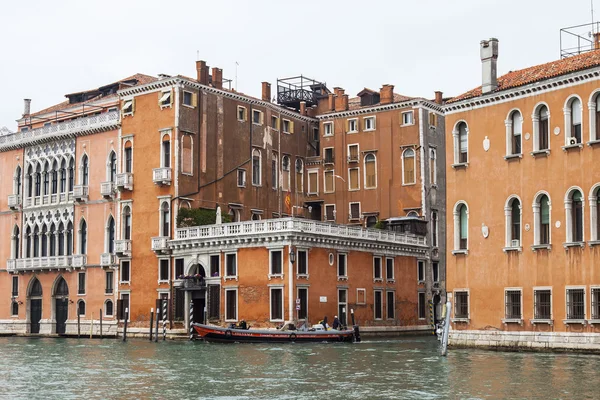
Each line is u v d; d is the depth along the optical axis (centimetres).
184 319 5191
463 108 3756
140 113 5531
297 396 2223
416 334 5647
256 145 5862
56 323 5953
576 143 3334
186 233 5209
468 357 3228
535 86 3469
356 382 2514
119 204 5594
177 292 5225
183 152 5356
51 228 6059
